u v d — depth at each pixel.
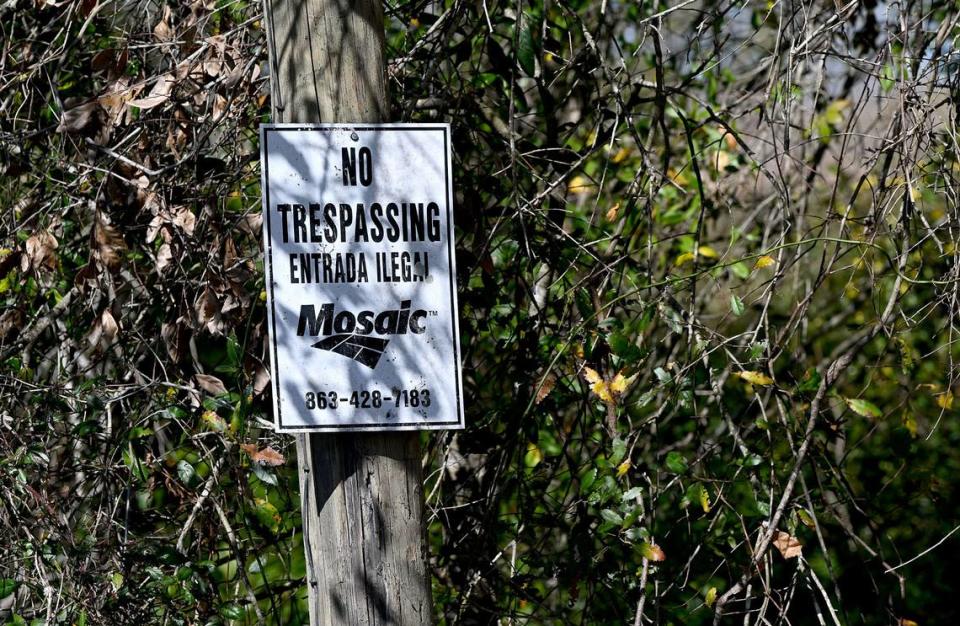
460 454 4.00
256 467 3.37
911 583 6.14
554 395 3.86
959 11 3.64
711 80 5.52
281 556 4.02
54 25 4.34
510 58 3.95
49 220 4.13
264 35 3.63
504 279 3.96
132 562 3.53
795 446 3.94
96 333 3.62
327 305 2.59
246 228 3.51
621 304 3.97
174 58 3.78
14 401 3.75
